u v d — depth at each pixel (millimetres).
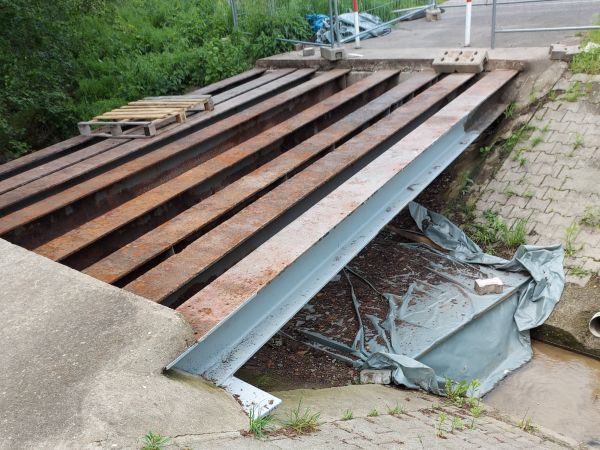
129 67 12531
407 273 7715
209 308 4043
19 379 3125
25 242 5879
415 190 6523
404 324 6605
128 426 2869
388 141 7574
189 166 7777
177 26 14383
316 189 6227
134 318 3617
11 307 3738
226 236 5062
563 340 6730
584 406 5824
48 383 3092
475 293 7086
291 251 4715
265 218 5336
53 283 3955
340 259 5293
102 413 2896
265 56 12734
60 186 6660
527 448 4410
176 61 12477
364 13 13430
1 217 6016
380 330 6535
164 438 2848
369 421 4090
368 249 8414
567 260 7344
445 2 16859
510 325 6891
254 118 8766
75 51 11977
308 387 5559
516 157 8688
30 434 2750
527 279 7328
